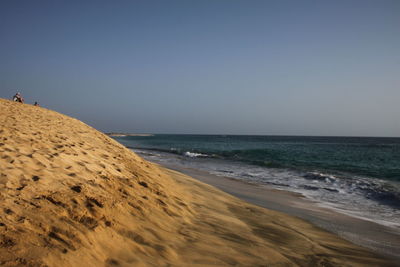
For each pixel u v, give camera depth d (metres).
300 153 30.97
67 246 2.59
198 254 3.42
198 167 16.98
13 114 8.77
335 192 10.54
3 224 2.48
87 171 4.78
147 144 54.19
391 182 12.98
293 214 7.03
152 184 5.88
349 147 50.44
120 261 2.74
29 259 2.19
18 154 4.38
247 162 20.67
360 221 6.84
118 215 3.70
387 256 4.58
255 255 3.76
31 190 3.32
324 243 4.86
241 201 7.69
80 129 9.88
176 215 4.71
